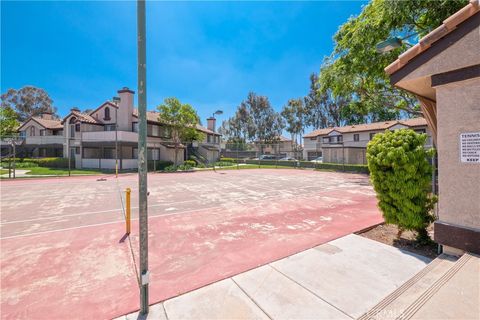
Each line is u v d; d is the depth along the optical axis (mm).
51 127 31922
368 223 5965
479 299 2307
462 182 3258
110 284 3295
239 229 5648
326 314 2541
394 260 3805
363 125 34875
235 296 2914
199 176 20000
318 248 4340
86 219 6727
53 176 18703
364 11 11383
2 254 4316
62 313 2686
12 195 10734
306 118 52250
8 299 2955
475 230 3117
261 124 55219
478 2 2900
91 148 27594
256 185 13992
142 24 2572
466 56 3061
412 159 4242
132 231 5609
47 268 3771
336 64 13531
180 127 25594
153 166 25766
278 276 3357
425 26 9477
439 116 3455
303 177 18969
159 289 3117
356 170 23594
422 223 4316
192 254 4234
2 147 31141
